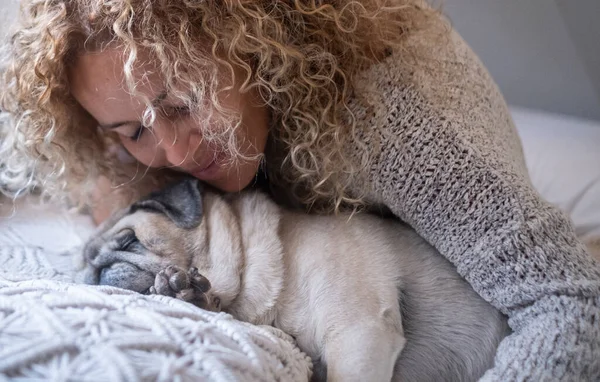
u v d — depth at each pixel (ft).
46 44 3.49
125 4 3.26
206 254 3.68
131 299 2.57
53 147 4.22
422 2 4.25
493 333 3.64
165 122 3.54
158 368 2.02
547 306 3.26
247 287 3.59
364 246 3.77
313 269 3.61
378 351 3.30
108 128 3.91
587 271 3.30
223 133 3.53
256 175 4.22
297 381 2.68
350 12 3.71
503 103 4.31
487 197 3.37
